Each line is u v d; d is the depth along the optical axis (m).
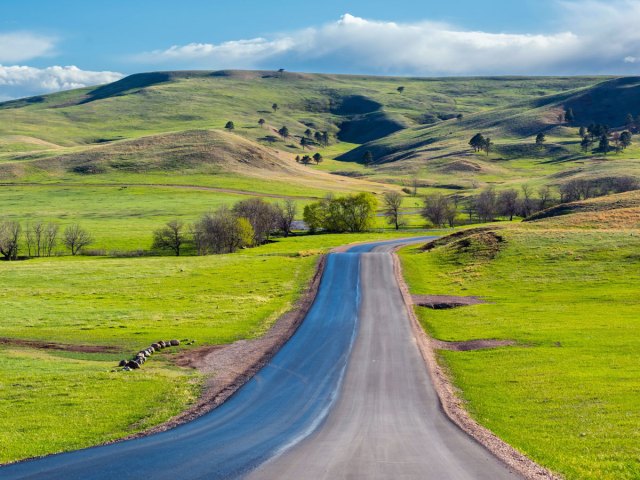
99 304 60.84
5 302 61.41
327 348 40.44
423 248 93.88
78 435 23.25
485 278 66.56
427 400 28.12
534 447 20.81
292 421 25.06
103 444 22.20
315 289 65.88
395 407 27.02
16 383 31.44
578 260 68.19
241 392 30.09
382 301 58.22
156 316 54.06
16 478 18.66
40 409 26.92
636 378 29.55
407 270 75.38
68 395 29.27
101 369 35.34
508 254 74.19
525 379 30.89
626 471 18.02
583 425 23.00
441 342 42.38
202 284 71.81
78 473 19.00
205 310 56.72
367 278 70.94
